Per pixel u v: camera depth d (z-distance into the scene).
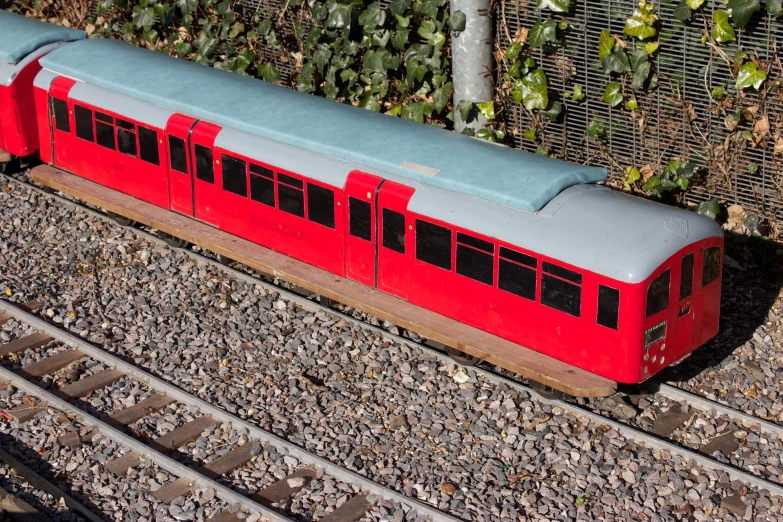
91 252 13.76
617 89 13.34
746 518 8.91
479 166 10.77
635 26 12.79
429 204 10.69
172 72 13.84
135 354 11.55
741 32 12.45
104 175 14.39
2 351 11.62
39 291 12.86
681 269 9.71
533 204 10.02
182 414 10.55
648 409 10.43
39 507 9.23
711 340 11.62
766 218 13.14
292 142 11.97
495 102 14.42
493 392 10.72
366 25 14.75
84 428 10.33
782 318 12.02
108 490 9.44
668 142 13.48
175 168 13.30
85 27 20.00
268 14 16.88
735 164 13.12
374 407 10.59
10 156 15.80
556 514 8.99
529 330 10.24
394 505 9.13
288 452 9.90
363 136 11.75
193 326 12.02
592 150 14.16
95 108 13.97
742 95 12.70
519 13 13.80
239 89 13.25
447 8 14.31
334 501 9.23
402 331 11.90
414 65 14.54
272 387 10.91
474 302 10.65
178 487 9.45
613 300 9.43
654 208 10.06
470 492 9.29
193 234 12.98
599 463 9.65
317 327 11.99
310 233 12.03
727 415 10.31
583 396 9.62
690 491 9.23
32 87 15.02
